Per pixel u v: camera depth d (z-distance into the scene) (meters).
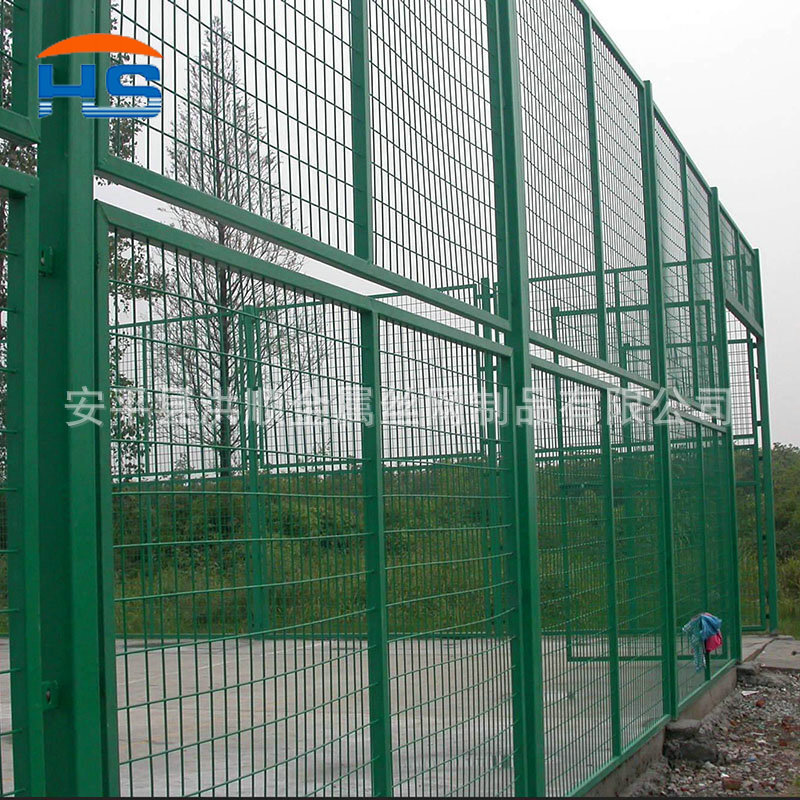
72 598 2.04
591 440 5.73
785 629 15.17
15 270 2.03
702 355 9.77
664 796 6.03
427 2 4.00
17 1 2.10
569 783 4.95
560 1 5.81
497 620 4.20
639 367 7.11
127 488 2.34
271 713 5.38
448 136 4.12
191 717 5.48
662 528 7.45
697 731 7.18
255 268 2.71
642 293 7.39
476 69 4.49
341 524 3.08
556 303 5.30
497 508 4.29
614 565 5.86
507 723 4.23
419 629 3.53
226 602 2.72
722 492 10.30
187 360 2.48
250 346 2.71
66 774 2.03
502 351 4.41
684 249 9.17
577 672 5.20
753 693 9.73
